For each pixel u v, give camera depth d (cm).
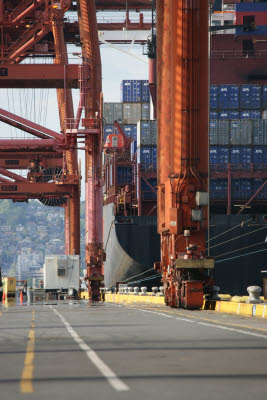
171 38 9075
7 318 6975
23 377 2166
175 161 9031
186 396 1731
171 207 8900
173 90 9050
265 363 2495
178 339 3662
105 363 2536
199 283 8444
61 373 2253
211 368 2350
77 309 9956
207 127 8975
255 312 6862
